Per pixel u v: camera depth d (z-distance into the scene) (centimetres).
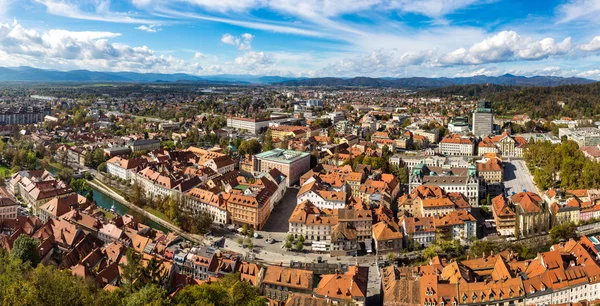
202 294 19400
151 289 18700
